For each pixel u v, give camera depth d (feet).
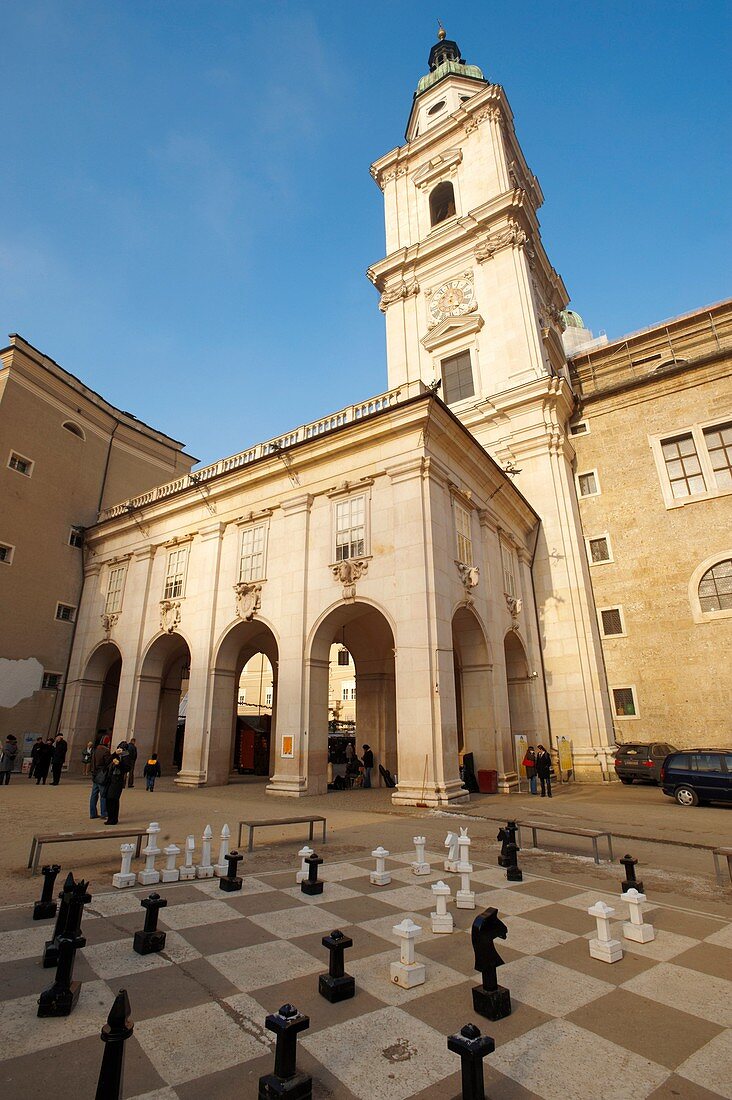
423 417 51.03
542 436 79.05
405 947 13.53
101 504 96.48
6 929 16.39
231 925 16.93
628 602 77.46
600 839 31.48
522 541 74.74
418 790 42.91
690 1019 11.84
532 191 113.91
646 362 93.09
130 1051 10.35
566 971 14.11
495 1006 11.73
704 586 73.56
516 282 87.40
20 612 80.02
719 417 77.77
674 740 70.23
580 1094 9.36
